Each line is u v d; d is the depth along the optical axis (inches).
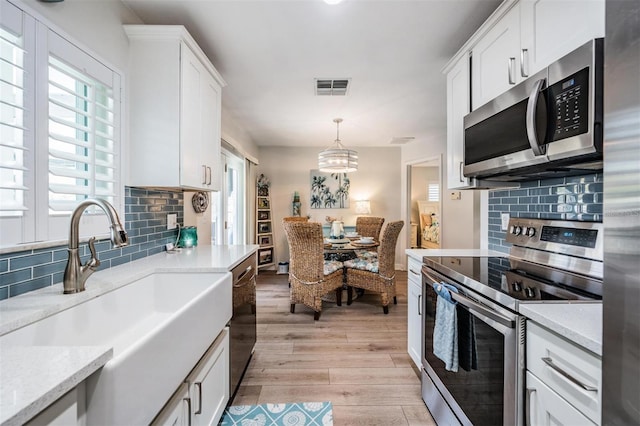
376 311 128.3
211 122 84.4
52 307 37.5
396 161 218.2
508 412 39.6
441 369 59.6
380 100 122.3
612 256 23.3
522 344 38.7
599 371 28.1
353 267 133.9
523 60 54.1
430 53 85.7
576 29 43.8
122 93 64.8
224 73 98.0
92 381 24.4
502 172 57.6
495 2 64.7
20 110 42.1
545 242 59.4
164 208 84.4
